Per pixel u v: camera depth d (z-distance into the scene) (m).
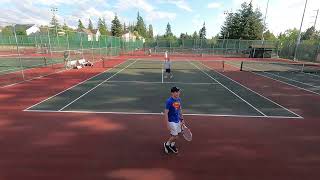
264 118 9.96
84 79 18.95
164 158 6.50
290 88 16.91
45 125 8.72
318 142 7.74
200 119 9.65
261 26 67.62
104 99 12.62
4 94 13.47
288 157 6.71
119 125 8.81
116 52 47.94
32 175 5.61
